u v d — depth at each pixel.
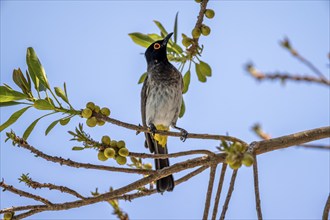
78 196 8.81
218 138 8.63
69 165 8.45
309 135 8.36
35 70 8.88
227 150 6.61
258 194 8.30
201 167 9.98
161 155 8.60
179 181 10.12
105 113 8.80
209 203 9.09
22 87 8.92
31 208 8.82
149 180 8.93
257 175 8.29
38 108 8.65
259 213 8.22
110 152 8.32
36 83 8.91
